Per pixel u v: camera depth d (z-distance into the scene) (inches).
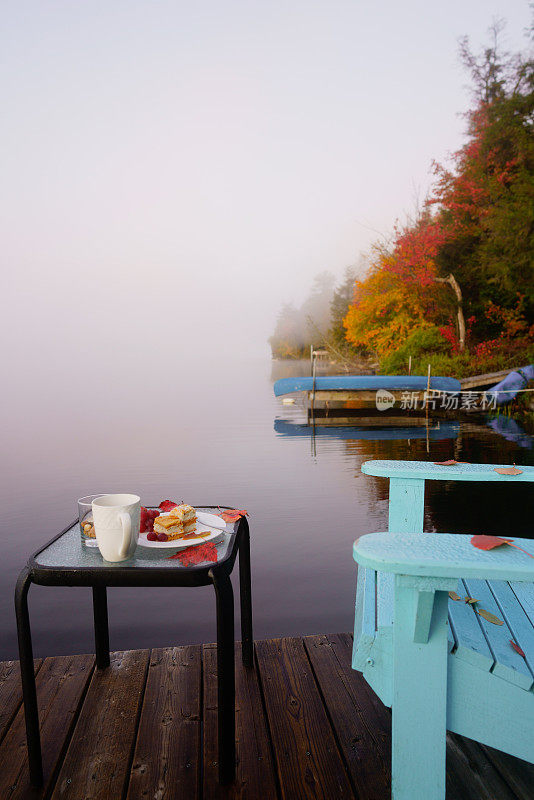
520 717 40.8
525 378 492.7
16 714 65.3
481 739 41.6
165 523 56.3
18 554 150.4
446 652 39.8
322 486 225.5
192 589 123.3
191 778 54.1
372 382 514.9
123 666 76.2
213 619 107.1
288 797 51.6
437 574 35.5
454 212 696.4
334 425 430.6
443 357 665.6
